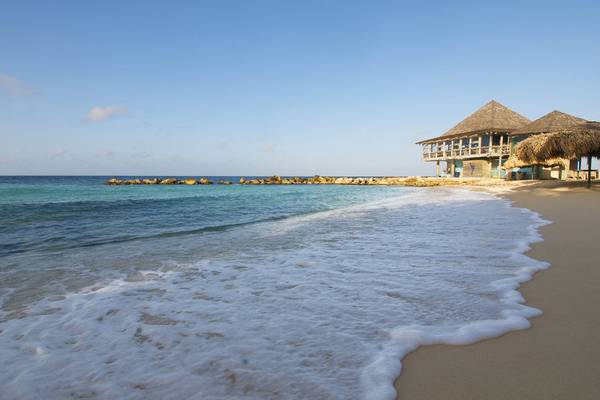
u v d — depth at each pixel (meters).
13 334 2.56
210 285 3.70
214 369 2.01
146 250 5.80
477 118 34.16
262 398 1.72
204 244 6.27
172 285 3.74
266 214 12.11
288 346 2.27
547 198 13.44
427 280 3.62
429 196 18.64
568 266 3.95
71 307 3.12
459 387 1.78
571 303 2.87
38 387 1.87
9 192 25.97
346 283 3.61
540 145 15.42
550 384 1.78
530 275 3.65
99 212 12.62
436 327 2.48
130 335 2.50
